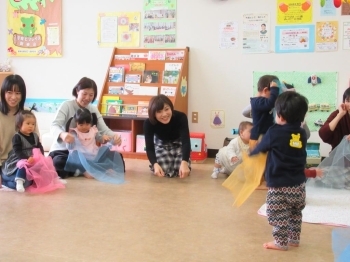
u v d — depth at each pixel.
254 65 3.99
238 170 2.16
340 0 3.76
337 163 2.91
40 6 4.49
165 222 2.22
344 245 1.86
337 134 3.09
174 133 3.28
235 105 4.08
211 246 1.91
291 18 3.87
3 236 2.00
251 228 2.15
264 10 3.92
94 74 4.43
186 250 1.86
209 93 4.14
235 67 4.04
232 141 3.30
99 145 3.34
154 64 4.15
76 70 4.47
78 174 3.24
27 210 2.39
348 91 2.92
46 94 4.57
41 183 2.80
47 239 1.97
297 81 3.90
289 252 1.86
